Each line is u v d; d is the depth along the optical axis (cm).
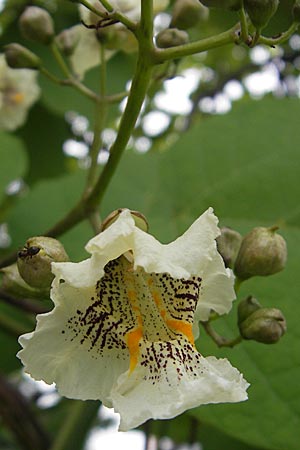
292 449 22
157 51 19
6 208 37
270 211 29
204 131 31
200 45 19
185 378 17
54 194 31
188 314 18
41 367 17
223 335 24
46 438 29
